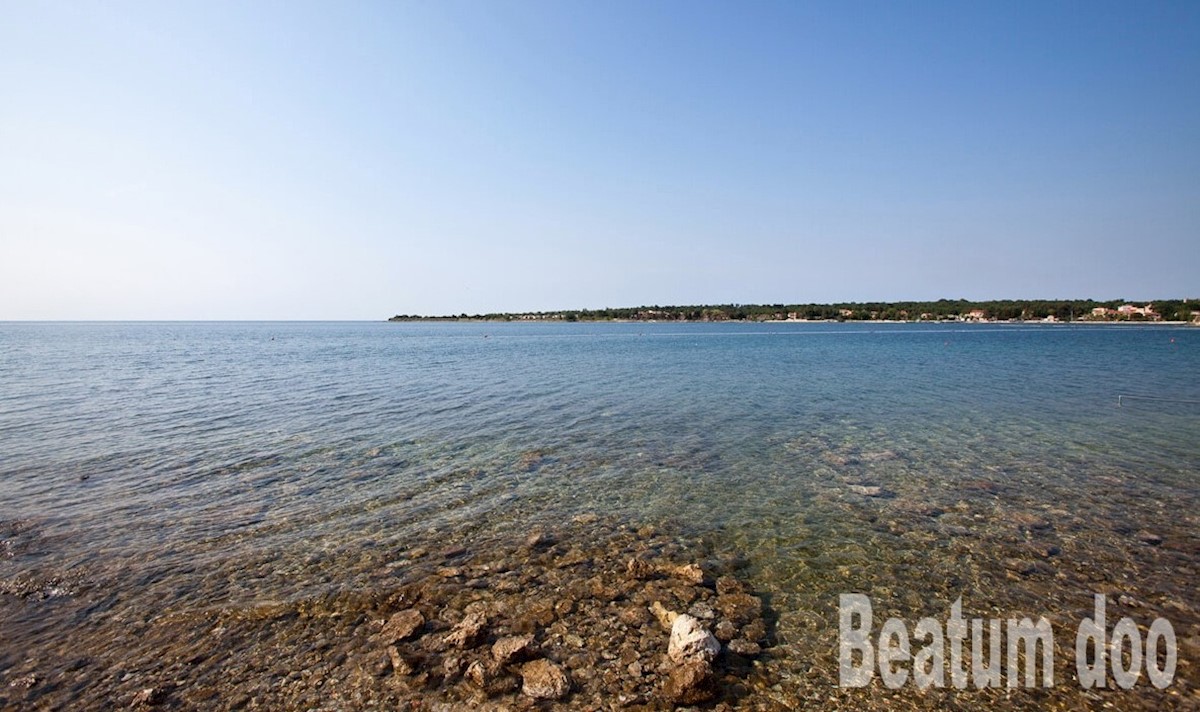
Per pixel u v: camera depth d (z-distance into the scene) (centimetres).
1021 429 1722
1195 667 554
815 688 527
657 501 1064
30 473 1245
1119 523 943
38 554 820
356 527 933
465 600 686
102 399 2389
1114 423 1806
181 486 1155
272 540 877
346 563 794
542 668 544
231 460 1361
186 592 708
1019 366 3906
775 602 684
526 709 491
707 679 520
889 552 831
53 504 1038
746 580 743
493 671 541
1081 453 1423
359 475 1237
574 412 2052
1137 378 3105
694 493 1113
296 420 1895
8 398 2419
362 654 575
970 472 1256
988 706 505
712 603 679
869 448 1484
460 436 1636
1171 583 731
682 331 14238
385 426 1791
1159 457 1377
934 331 12862
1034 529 919
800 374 3438
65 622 638
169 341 9056
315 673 545
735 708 500
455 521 962
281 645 592
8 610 664
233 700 509
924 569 775
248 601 684
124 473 1246
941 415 1969
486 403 2277
